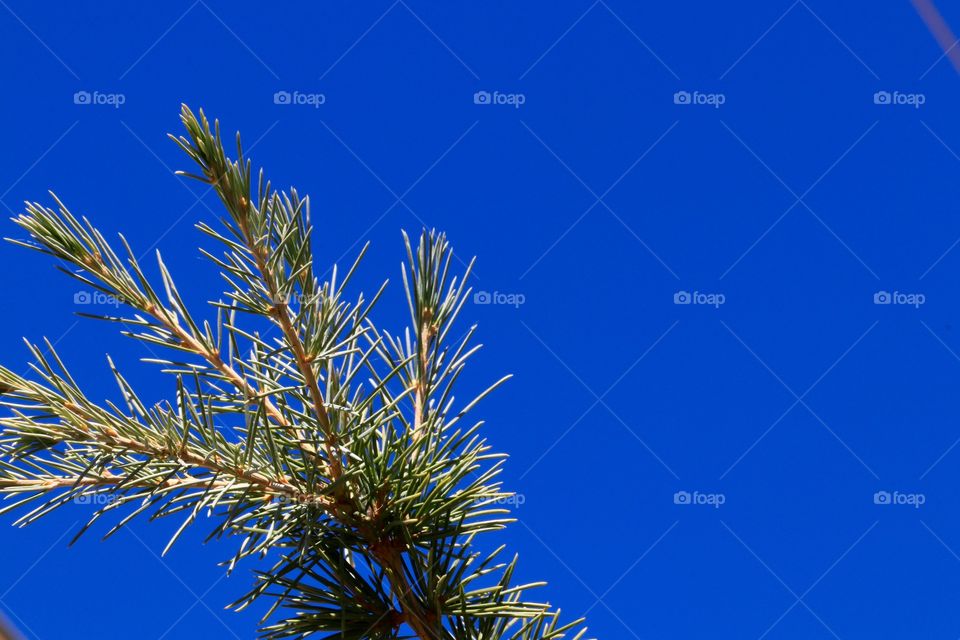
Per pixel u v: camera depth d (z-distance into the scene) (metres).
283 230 1.49
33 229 1.48
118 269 1.52
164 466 1.37
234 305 1.41
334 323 1.59
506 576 1.59
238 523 1.45
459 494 1.58
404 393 1.55
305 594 1.56
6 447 1.36
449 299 1.83
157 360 1.40
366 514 1.56
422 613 1.55
